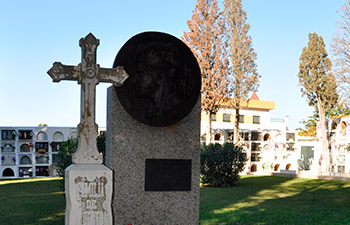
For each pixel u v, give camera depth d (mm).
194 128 6387
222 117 38312
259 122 40594
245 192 13406
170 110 6160
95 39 5035
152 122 6062
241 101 28234
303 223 7691
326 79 26078
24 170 22906
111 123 6004
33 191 13172
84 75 4957
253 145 27359
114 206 5961
